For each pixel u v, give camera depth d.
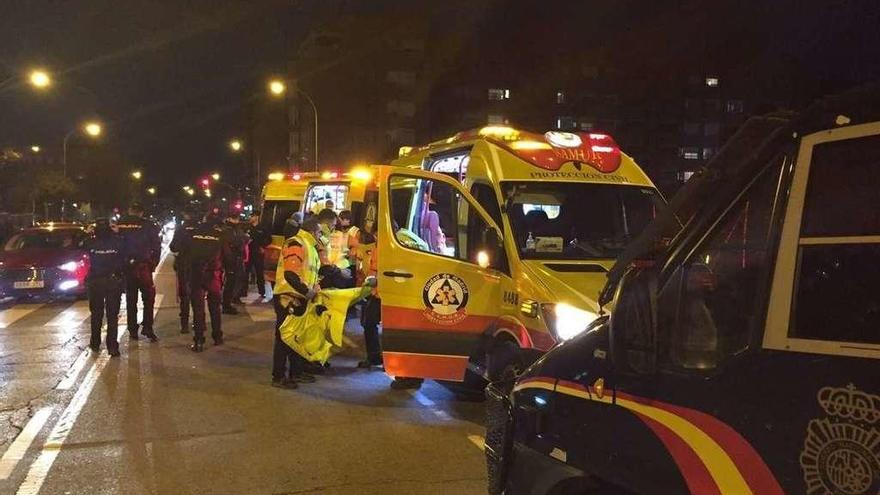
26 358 9.40
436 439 6.15
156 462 5.52
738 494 2.10
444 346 6.93
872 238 1.90
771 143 2.19
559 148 7.38
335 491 4.97
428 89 76.00
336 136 74.50
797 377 1.98
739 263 2.29
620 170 7.38
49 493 4.91
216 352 9.91
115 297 9.54
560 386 2.83
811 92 2.27
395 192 9.04
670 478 2.32
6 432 6.24
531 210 6.84
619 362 2.42
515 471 3.11
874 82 1.98
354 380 8.38
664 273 2.42
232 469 5.38
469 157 7.52
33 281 14.57
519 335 6.20
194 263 10.06
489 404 3.51
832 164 2.03
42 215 50.50
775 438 2.01
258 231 15.93
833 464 1.86
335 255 10.95
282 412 6.95
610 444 2.56
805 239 2.04
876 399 1.79
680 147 82.81
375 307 8.80
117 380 8.20
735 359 2.17
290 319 7.86
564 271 6.24
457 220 7.20
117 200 70.06
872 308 1.87
